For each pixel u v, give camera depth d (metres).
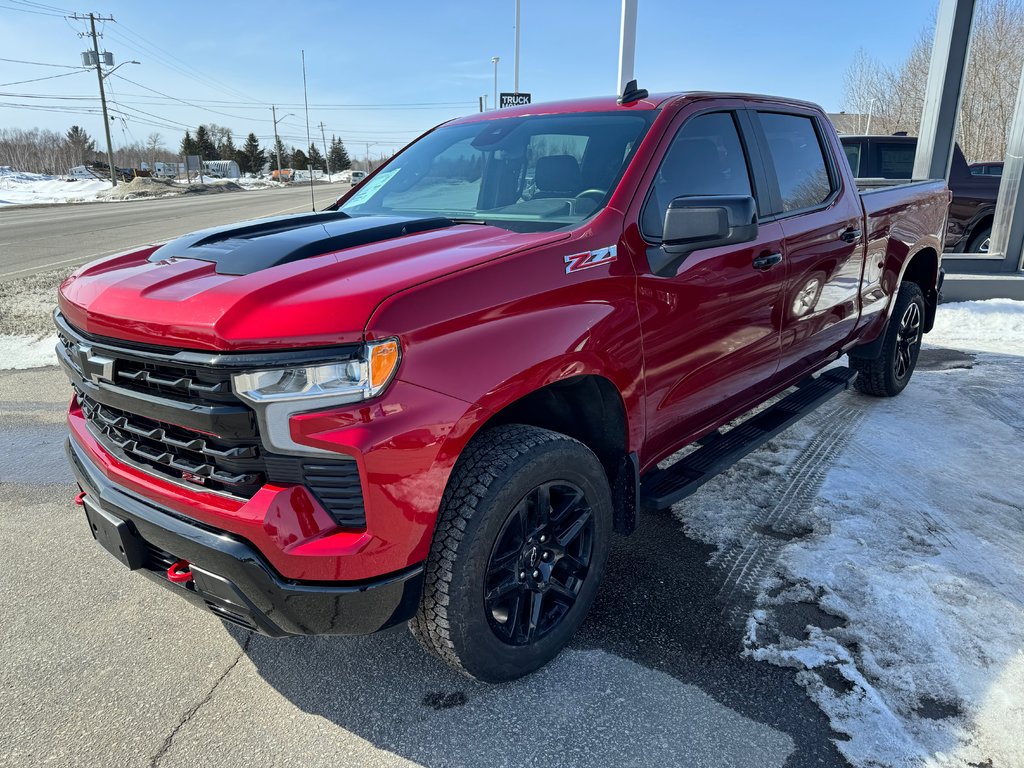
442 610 2.02
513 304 2.05
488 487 2.01
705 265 2.72
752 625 2.58
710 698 2.24
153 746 2.09
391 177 3.43
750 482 3.76
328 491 1.83
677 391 2.73
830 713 2.16
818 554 3.04
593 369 2.27
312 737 2.12
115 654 2.50
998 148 24.39
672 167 2.77
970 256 8.23
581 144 2.84
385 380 1.79
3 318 7.98
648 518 3.39
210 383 1.82
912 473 3.85
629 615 2.66
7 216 28.92
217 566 1.88
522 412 2.44
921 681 2.29
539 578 2.30
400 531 1.87
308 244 2.18
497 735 2.11
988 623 2.57
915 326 5.03
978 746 2.03
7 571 3.04
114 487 2.16
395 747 2.08
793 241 3.27
